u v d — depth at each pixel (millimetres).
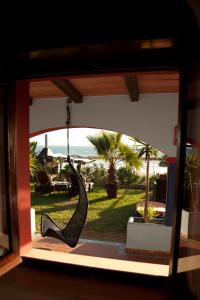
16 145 2404
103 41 1766
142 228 4344
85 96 4824
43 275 2301
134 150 6473
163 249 4305
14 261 2404
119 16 1647
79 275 2314
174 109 4551
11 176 2354
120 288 2129
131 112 4703
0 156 2357
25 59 2123
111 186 8648
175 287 1846
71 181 8594
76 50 1921
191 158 1799
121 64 2045
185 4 1418
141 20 1652
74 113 4898
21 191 2561
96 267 2346
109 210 7371
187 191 1817
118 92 4543
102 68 2094
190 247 1821
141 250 4340
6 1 1574
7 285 2127
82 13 1648
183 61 1796
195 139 1771
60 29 1779
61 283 2184
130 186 10477
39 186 9094
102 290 2096
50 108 5023
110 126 4781
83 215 3332
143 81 3795
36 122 5082
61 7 1606
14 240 2414
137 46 1831
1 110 2320
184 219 1829
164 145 4582
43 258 2486
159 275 2242
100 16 1661
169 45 1791
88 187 9555
